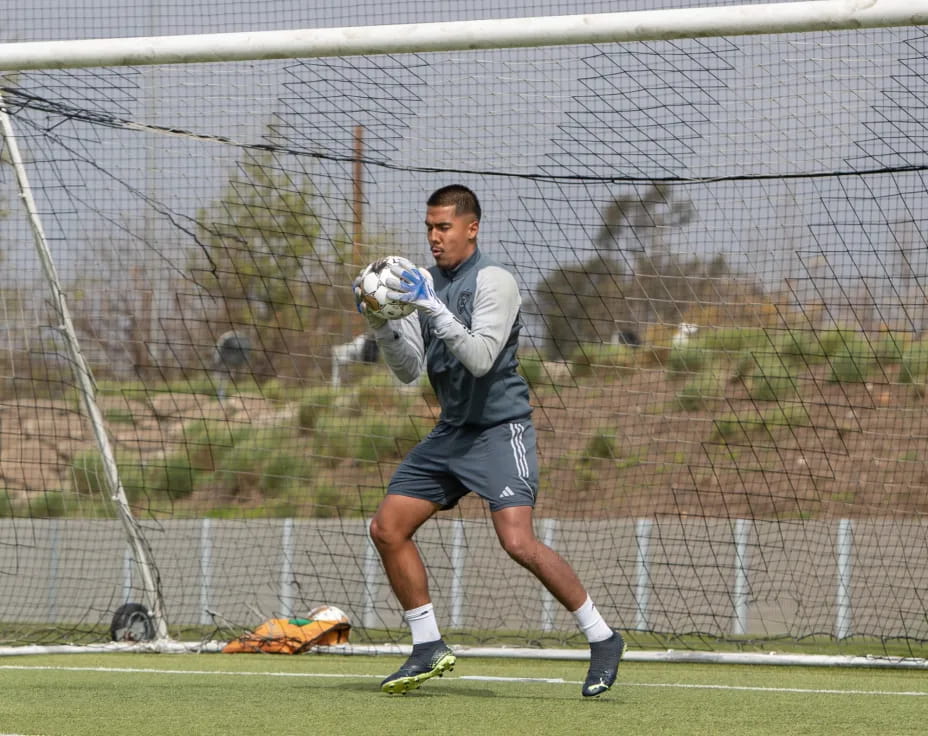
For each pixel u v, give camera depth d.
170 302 34.03
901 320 30.12
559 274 27.22
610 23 17.81
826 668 20.70
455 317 13.95
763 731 11.89
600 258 26.34
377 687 16.16
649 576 26.02
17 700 14.13
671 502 35.00
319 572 29.53
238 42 18.67
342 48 18.42
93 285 31.70
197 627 27.75
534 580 28.69
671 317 29.78
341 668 19.88
